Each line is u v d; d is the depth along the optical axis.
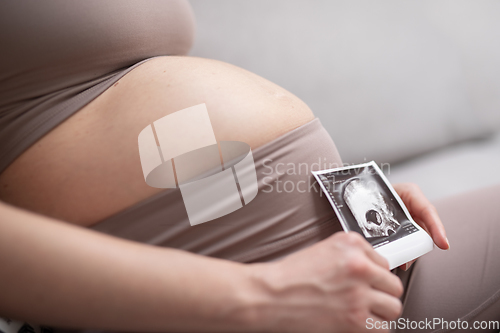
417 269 0.53
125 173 0.41
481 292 0.48
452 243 0.56
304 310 0.31
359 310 0.31
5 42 0.45
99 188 0.41
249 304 0.30
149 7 0.56
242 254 0.43
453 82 1.31
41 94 0.47
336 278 0.32
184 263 0.31
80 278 0.28
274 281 0.32
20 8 0.45
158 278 0.29
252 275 0.32
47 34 0.46
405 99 1.30
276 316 0.31
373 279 0.32
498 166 1.22
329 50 1.24
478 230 0.57
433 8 1.28
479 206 0.64
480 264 0.51
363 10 1.24
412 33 1.28
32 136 0.44
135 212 0.40
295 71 1.23
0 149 0.45
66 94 0.48
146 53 0.57
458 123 1.34
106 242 0.30
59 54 0.47
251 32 1.18
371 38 1.26
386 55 1.27
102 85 0.49
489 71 1.31
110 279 0.28
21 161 0.43
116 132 0.43
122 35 0.52
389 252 0.44
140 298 0.28
